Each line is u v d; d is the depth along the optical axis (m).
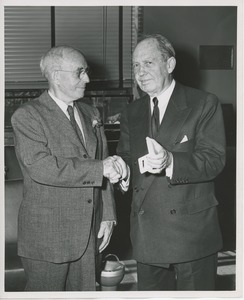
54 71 1.98
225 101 4.61
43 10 4.17
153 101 2.08
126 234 3.64
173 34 4.45
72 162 1.92
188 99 2.04
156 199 2.04
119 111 4.20
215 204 2.08
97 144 2.12
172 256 2.00
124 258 3.64
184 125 2.00
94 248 2.04
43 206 1.96
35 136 1.94
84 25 4.24
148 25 4.36
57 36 4.23
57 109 2.00
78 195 1.98
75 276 2.05
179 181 1.95
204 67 4.55
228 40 4.55
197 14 4.45
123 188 2.12
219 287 3.11
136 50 2.00
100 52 4.27
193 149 2.02
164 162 1.88
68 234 1.97
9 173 3.17
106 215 2.16
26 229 1.98
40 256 1.96
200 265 2.05
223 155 2.01
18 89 4.14
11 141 3.56
